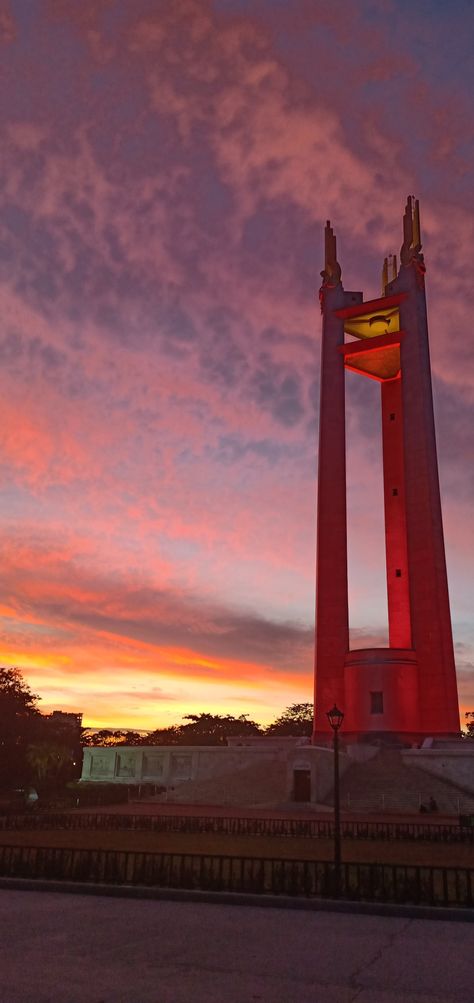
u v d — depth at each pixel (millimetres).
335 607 65438
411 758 49781
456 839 26547
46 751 74812
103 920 12109
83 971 9086
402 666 60938
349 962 9859
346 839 27031
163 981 8758
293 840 26328
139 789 55219
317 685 63844
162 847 23016
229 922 12188
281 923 12211
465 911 12672
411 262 73562
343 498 68812
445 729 59031
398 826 27719
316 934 11461
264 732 117312
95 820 31297
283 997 8305
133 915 12555
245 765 57062
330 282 77750
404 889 13516
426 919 12719
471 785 47656
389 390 77500
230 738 62938
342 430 71500
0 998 7941
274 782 50188
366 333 79875
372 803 44062
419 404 68250
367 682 60969
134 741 116375
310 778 45875
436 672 60812
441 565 64188
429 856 21625
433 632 61906
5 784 77562
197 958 9859
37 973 8938
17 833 28375
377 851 22875
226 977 9016
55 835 27406
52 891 14805
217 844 24297
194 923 12031
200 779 55438
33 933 11086
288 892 14148
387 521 72812
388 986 8836
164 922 12055
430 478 65938
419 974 9352
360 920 12562
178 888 14445
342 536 67438
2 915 12398
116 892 14422
